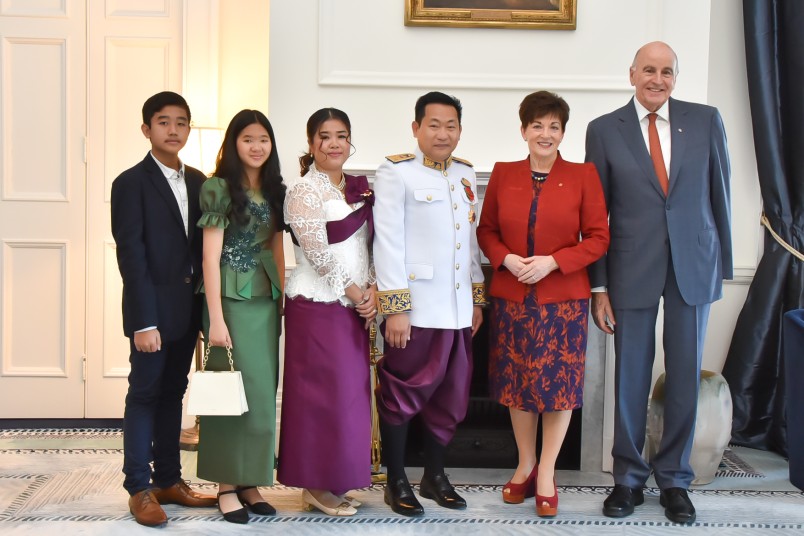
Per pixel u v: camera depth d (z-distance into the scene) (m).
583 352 3.03
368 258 3.01
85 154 4.16
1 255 4.16
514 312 3.02
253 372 2.86
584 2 3.69
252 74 4.20
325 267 2.82
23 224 4.16
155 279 2.86
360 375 2.92
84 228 4.18
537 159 3.05
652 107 3.06
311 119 2.93
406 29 3.68
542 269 2.91
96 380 4.21
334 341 2.87
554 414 3.02
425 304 2.95
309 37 3.66
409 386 2.96
